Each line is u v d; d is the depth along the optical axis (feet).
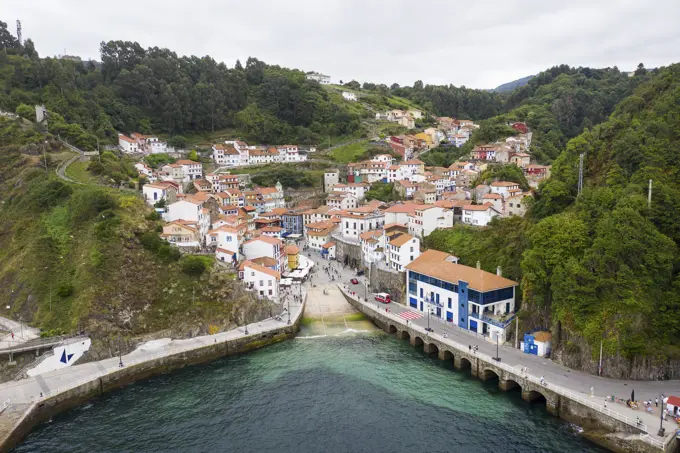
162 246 351.87
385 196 596.29
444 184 575.79
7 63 623.36
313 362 299.99
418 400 253.65
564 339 264.93
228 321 330.13
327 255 509.35
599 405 217.77
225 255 389.80
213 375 285.43
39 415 239.91
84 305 302.45
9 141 472.03
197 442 220.02
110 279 320.09
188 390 268.21
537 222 337.52
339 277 446.19
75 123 582.35
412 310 358.64
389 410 244.42
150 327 315.17
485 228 386.52
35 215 381.40
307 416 239.91
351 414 241.14
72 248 344.90
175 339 314.76
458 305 324.80
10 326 302.25
